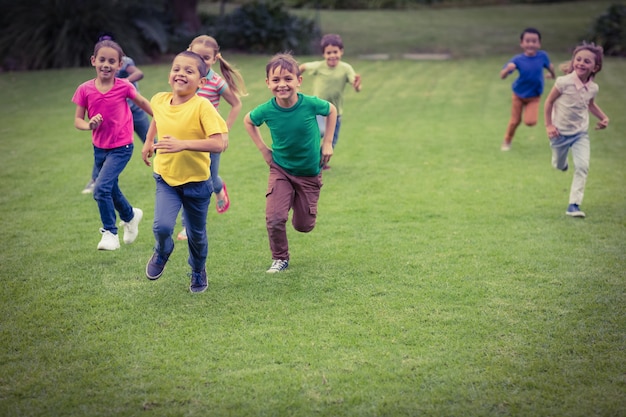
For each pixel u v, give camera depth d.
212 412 3.34
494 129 10.17
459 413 3.32
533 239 5.71
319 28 21.03
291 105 4.74
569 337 4.03
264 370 3.70
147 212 6.51
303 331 4.12
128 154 5.30
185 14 18.98
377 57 17.92
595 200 6.79
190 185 4.37
